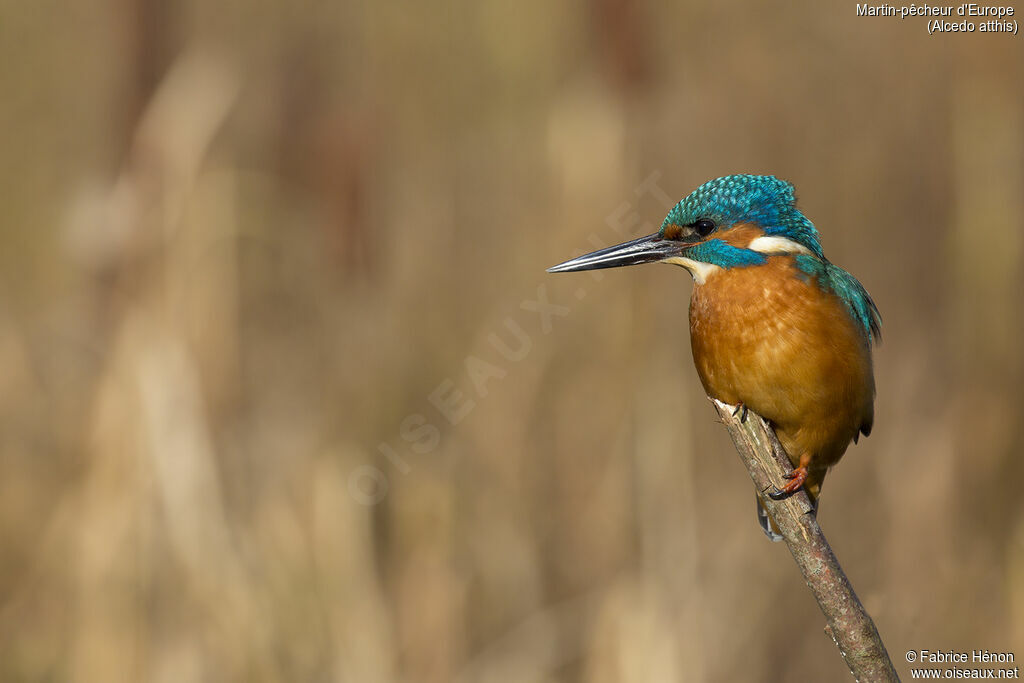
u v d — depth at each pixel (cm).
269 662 959
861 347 698
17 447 1088
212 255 1060
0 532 1033
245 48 1279
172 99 1070
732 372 702
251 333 1145
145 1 1188
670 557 1041
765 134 1242
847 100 1281
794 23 1293
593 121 1112
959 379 1215
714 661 1045
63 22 1389
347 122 1209
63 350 1117
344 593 1008
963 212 1223
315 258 1189
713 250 712
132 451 966
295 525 1027
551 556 1066
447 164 1200
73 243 1092
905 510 1172
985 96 1231
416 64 1238
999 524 1151
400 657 1029
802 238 722
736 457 1174
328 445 1088
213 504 973
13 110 1297
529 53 1200
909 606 1123
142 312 1016
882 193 1270
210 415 1044
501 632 1041
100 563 955
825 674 1095
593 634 1012
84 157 1269
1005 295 1199
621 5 1131
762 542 1141
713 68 1255
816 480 757
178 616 959
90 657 945
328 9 1293
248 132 1245
